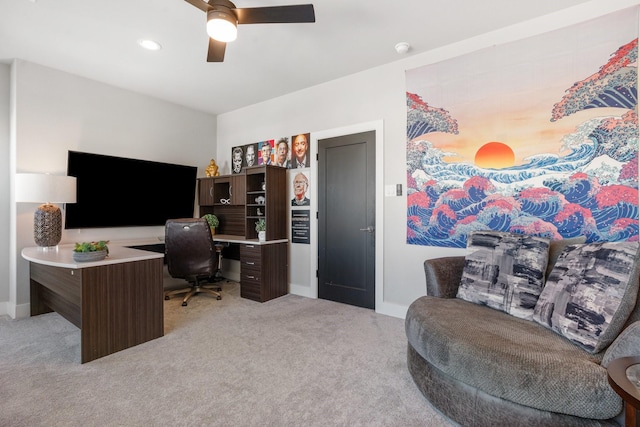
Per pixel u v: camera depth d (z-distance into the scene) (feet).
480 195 8.87
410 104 10.14
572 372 4.07
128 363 7.23
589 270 5.27
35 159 10.56
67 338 8.61
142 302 8.33
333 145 12.07
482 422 4.65
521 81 8.28
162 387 6.25
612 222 7.16
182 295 13.07
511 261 6.66
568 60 7.68
